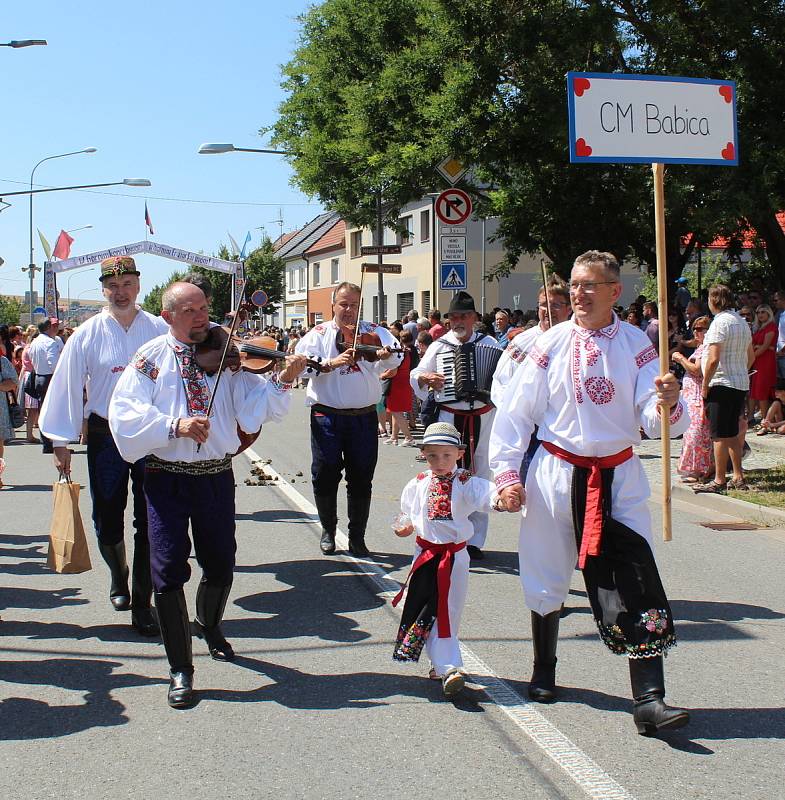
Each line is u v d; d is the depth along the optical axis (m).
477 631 5.32
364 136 18.30
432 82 16.84
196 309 4.51
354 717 4.14
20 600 6.12
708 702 4.30
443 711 4.20
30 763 3.71
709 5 15.05
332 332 7.19
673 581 6.44
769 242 18.03
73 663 4.91
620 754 3.74
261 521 8.56
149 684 4.59
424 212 37.22
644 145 5.45
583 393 3.97
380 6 19.89
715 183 14.39
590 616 5.63
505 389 4.18
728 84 5.55
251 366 4.57
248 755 3.77
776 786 3.46
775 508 8.62
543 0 15.52
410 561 7.02
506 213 18.30
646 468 11.32
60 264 22.12
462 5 15.66
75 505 5.23
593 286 3.95
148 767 3.66
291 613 5.75
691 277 33.53
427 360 7.21
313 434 7.22
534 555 4.20
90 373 5.59
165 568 4.38
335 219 56.75
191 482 4.50
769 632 5.34
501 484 4.08
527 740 3.88
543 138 15.54
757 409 14.35
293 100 22.89
